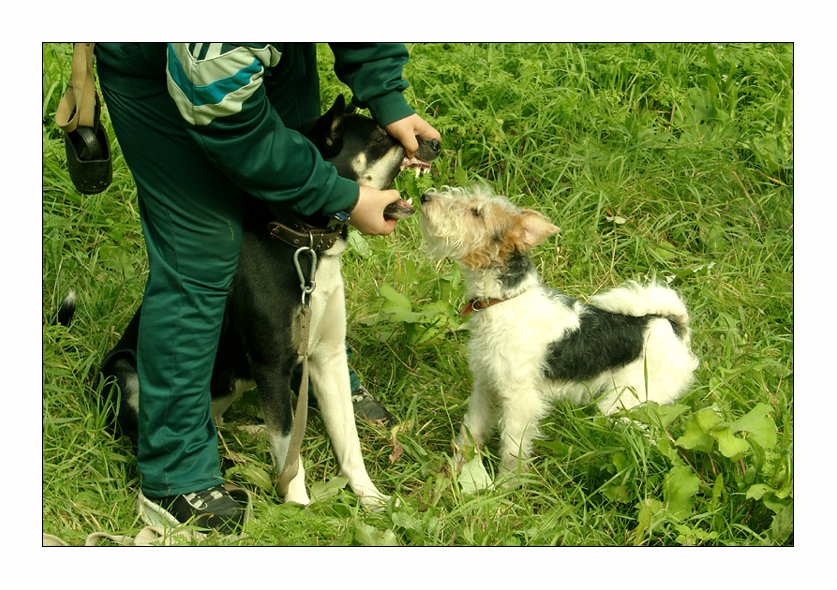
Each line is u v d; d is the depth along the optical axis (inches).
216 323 112.7
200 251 108.8
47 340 143.0
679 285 177.3
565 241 181.9
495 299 131.9
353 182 110.2
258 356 118.0
